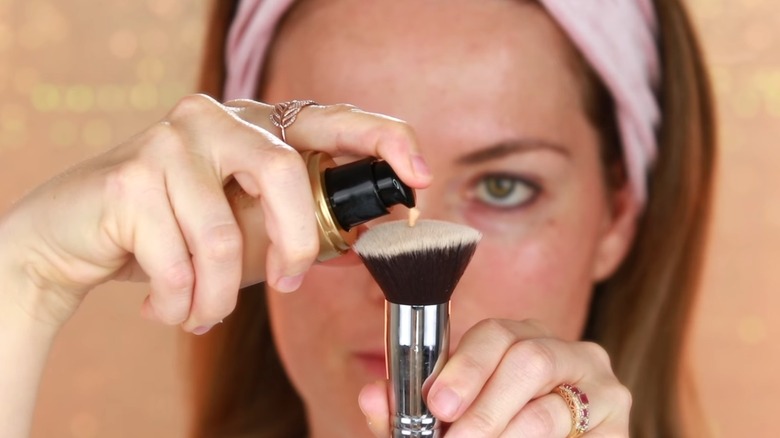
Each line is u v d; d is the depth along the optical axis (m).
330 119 0.65
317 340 1.11
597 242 1.17
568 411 0.69
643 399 1.31
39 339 0.70
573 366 0.72
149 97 1.63
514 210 1.08
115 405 1.70
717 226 1.48
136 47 1.62
